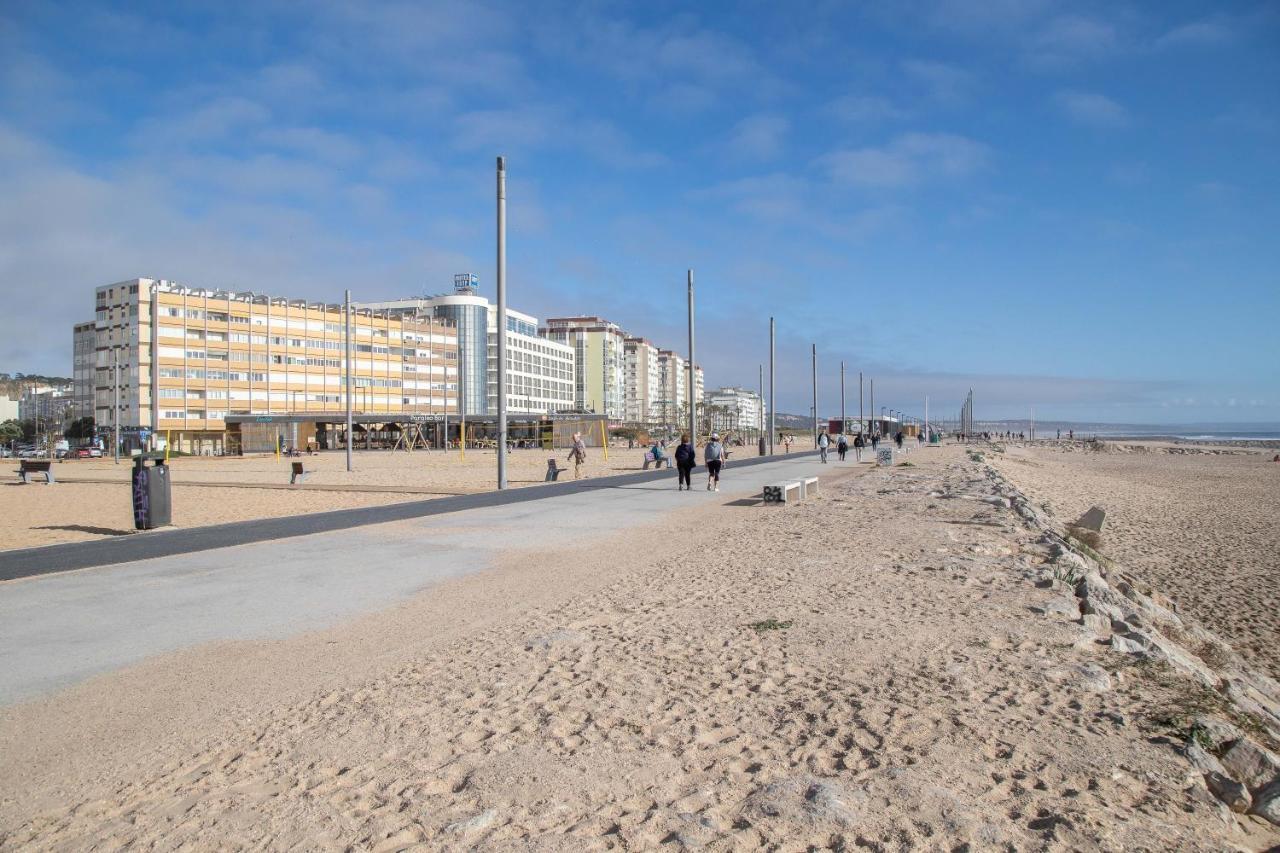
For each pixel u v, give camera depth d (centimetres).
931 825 383
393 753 489
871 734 504
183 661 698
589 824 393
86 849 380
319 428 9769
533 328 15575
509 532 1566
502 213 2609
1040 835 373
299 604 927
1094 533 1834
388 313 12888
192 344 9888
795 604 889
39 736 526
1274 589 1457
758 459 5141
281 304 10700
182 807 422
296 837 387
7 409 17250
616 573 1120
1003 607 859
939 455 5906
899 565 1123
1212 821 392
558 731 520
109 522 1914
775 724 527
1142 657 682
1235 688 713
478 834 385
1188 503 3025
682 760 471
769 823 389
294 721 548
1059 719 525
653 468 4056
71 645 752
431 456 7175
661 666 664
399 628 812
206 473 4353
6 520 1980
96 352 10025
